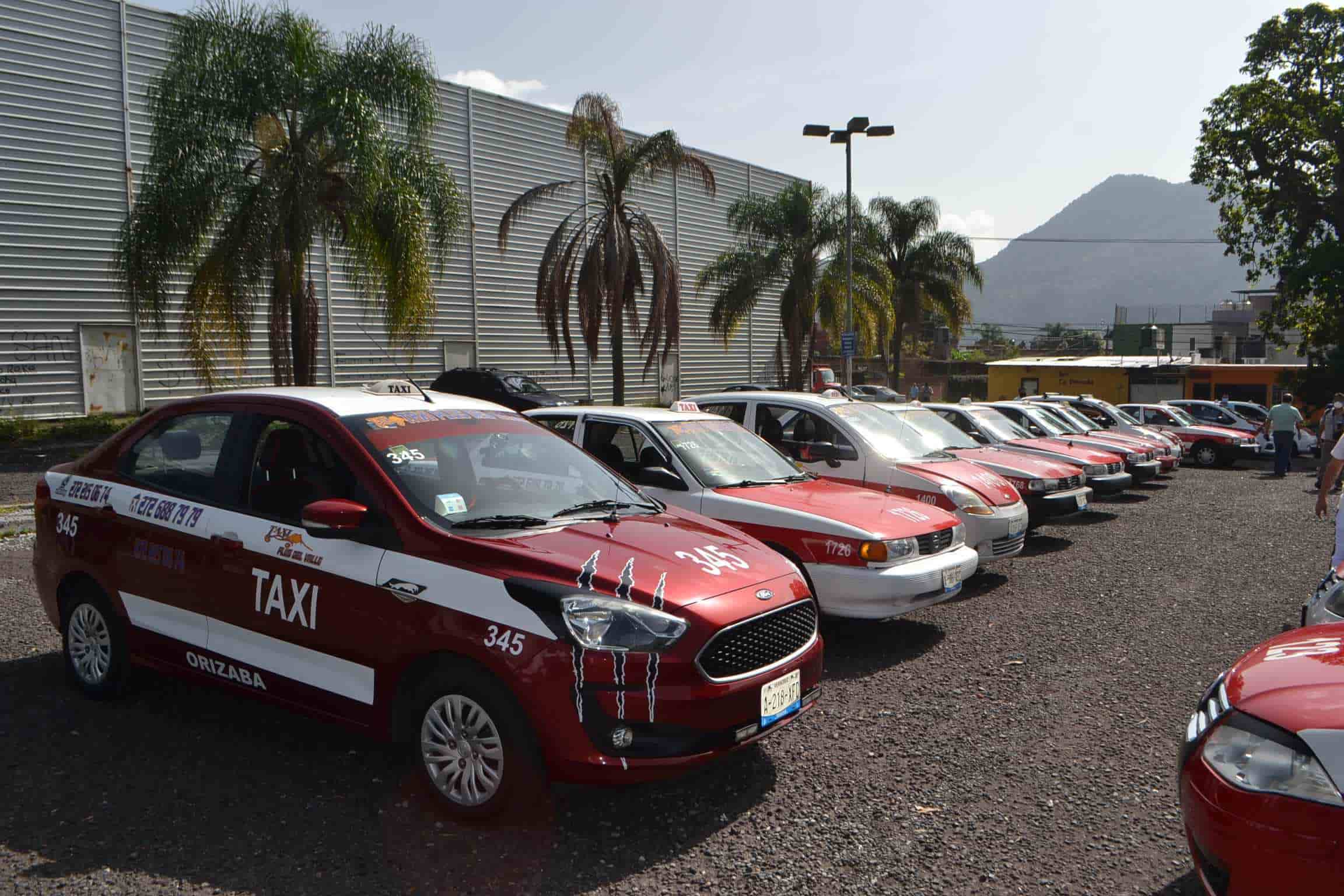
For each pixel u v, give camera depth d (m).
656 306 21.98
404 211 16.27
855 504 6.52
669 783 4.12
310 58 16.17
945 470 8.38
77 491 4.98
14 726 4.59
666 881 3.29
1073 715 5.06
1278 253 32.16
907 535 6.19
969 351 86.38
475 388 24.55
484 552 3.68
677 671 3.50
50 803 3.79
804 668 4.05
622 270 21.70
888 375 35.81
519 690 3.40
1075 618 7.22
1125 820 3.83
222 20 15.82
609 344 33.84
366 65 16.52
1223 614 7.35
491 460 4.44
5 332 19.38
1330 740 2.51
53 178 19.91
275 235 15.88
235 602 4.21
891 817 3.83
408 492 3.98
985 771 4.30
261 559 4.12
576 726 3.38
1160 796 4.05
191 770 4.13
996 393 33.25
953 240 36.25
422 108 16.89
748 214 28.22
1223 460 22.61
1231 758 2.72
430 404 4.72
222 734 4.55
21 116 19.39
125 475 4.86
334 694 3.91
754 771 4.27
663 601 3.59
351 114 15.78
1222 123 31.77
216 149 15.77
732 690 3.62
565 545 3.83
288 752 4.36
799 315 28.03
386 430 4.29
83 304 20.48
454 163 28.30
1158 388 30.80
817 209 27.97
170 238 15.69
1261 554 10.12
